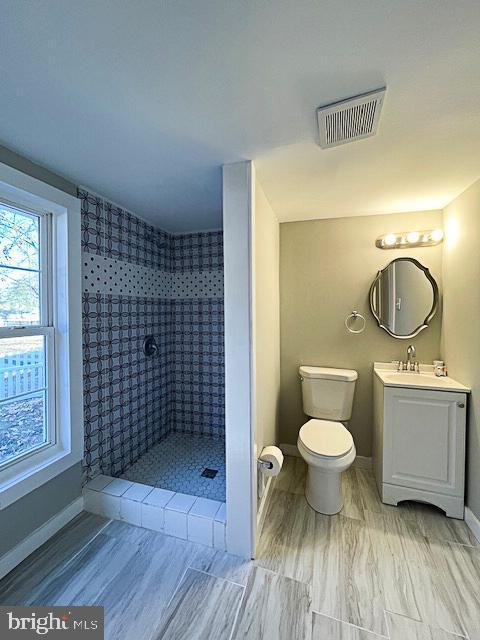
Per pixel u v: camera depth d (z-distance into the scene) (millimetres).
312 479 1972
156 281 2809
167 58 881
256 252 1689
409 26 772
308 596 1327
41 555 1561
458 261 1996
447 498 1864
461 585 1390
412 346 2348
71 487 1844
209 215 2510
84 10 741
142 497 1822
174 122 1204
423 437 1917
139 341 2564
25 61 891
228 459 1545
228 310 1519
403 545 1631
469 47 827
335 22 763
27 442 1655
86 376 1980
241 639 1156
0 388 1527
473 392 1774
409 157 1486
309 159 1502
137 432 2543
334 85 983
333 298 2572
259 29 787
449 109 1111
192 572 1455
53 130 1269
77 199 1849
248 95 1036
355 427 2533
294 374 2693
